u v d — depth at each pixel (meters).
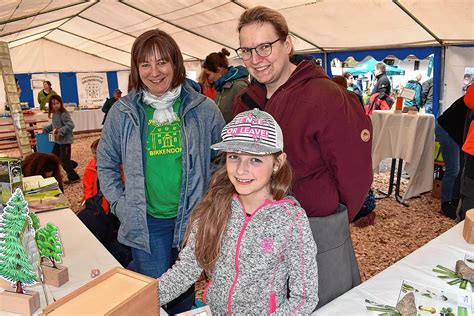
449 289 1.23
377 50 5.47
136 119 1.60
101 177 1.71
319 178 1.32
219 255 1.17
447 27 4.34
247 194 1.11
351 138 1.27
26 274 1.09
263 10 1.32
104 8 6.80
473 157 2.31
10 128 5.46
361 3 4.21
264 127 1.10
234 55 7.96
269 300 1.13
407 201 4.29
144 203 1.62
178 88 1.65
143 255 1.69
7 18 5.19
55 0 5.13
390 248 3.17
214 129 1.73
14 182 1.65
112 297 0.91
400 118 4.13
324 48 5.98
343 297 1.19
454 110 3.37
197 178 1.66
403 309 1.08
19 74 10.90
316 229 1.25
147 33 1.57
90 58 11.60
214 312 1.20
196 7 5.57
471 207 2.36
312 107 1.27
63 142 5.63
